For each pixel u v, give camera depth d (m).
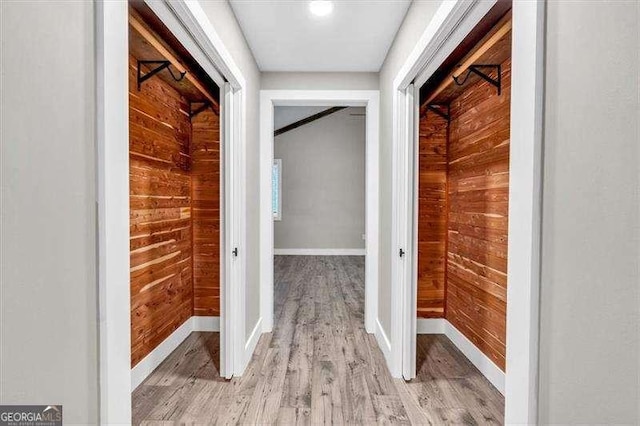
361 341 3.22
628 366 0.64
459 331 3.08
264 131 3.38
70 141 0.78
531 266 0.90
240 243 2.53
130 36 2.01
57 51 0.74
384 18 2.43
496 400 2.26
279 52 2.96
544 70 0.87
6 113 0.64
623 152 0.65
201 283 3.47
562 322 0.81
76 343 0.81
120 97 0.94
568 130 0.79
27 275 0.68
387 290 2.87
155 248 2.74
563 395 0.81
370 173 3.38
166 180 2.93
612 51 0.67
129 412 0.99
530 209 0.90
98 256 0.88
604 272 0.69
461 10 1.49
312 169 8.23
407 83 2.45
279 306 4.30
